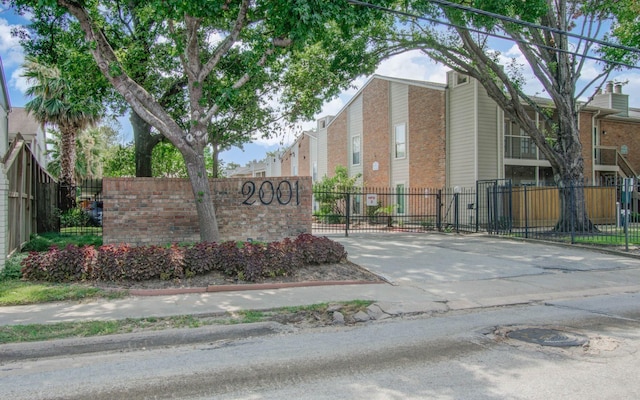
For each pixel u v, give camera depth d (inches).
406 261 469.4
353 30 634.2
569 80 693.9
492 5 548.4
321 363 198.2
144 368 195.8
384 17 496.7
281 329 254.2
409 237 703.7
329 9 355.9
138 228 466.0
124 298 307.7
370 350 215.9
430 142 932.6
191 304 293.3
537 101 896.9
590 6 649.0
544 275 410.3
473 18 576.4
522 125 707.4
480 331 247.4
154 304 292.5
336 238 684.1
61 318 259.9
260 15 417.7
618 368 187.0
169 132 401.1
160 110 403.9
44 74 831.1
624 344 220.4
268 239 500.7
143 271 340.5
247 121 636.1
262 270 354.3
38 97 852.0
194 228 476.7
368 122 1121.4
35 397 165.5
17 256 401.7
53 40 492.1
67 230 671.1
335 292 333.1
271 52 407.2
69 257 343.0
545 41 698.8
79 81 505.0
